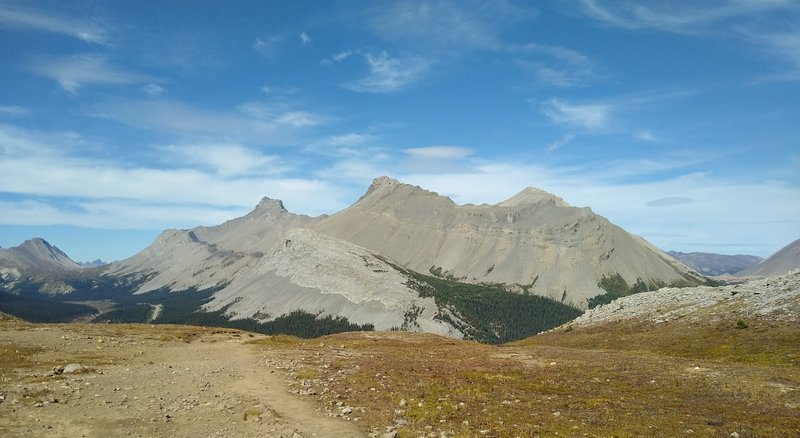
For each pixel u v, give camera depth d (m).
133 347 60.84
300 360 52.06
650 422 26.62
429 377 40.31
